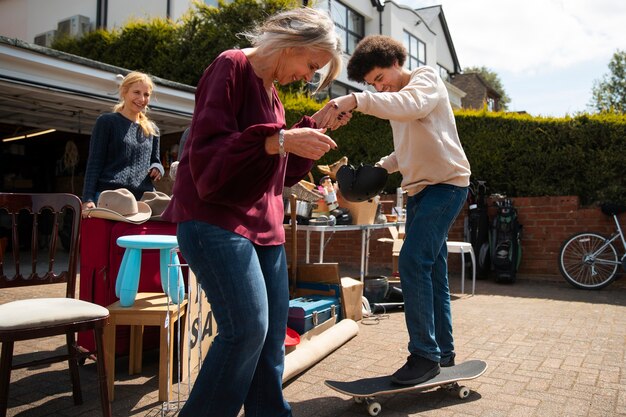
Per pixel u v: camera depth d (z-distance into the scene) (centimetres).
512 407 236
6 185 1055
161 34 988
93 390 257
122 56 1017
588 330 391
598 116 680
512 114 719
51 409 233
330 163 805
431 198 240
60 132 1031
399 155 254
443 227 239
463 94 2236
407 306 235
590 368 294
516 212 661
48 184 1117
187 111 757
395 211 609
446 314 259
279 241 168
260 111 154
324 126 198
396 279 574
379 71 249
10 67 548
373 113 209
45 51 563
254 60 159
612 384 266
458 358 315
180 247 151
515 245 651
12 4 1308
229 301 145
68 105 709
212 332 301
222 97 141
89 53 1059
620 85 2689
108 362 244
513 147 711
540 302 521
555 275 672
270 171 138
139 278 271
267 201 163
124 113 337
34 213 237
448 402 243
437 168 239
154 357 319
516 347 341
